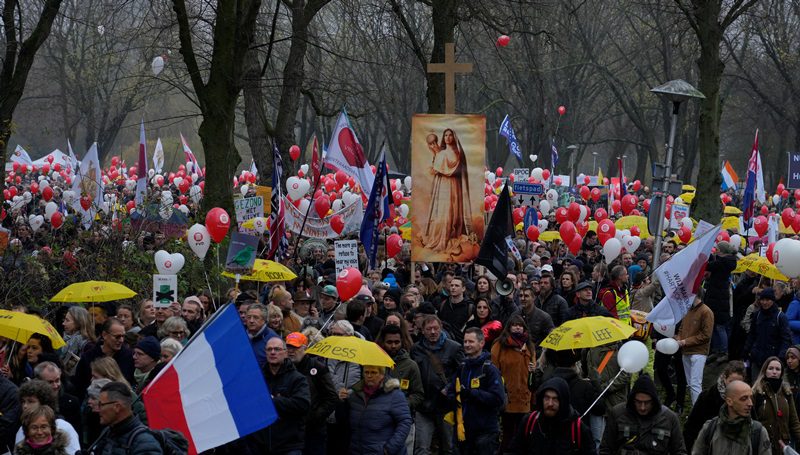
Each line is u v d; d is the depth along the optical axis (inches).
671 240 785.6
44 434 268.2
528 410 424.5
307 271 642.8
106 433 263.4
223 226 507.8
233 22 706.2
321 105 1293.1
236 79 706.2
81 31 2269.9
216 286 633.0
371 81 2111.2
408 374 391.5
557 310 549.6
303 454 361.1
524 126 2305.6
